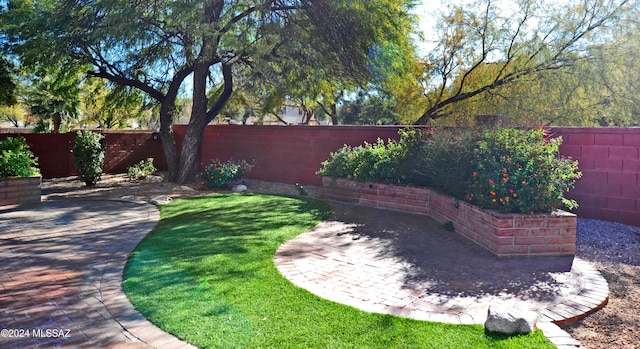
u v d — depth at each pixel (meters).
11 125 46.09
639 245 5.75
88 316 3.62
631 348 3.12
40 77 13.73
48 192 10.95
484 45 14.90
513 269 4.74
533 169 5.40
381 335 3.18
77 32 10.53
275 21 10.27
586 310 3.66
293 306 3.71
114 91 14.22
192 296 3.95
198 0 8.95
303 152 12.23
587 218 7.31
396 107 18.84
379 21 11.00
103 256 5.35
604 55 12.91
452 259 5.12
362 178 8.79
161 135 12.65
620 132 6.93
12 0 11.49
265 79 12.78
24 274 4.68
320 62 10.59
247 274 4.54
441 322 3.41
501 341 3.08
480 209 5.68
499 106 14.39
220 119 28.89
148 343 3.15
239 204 8.86
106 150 14.93
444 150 7.03
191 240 5.96
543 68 13.62
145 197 10.14
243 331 3.26
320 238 6.11
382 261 5.05
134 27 9.52
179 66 12.34
